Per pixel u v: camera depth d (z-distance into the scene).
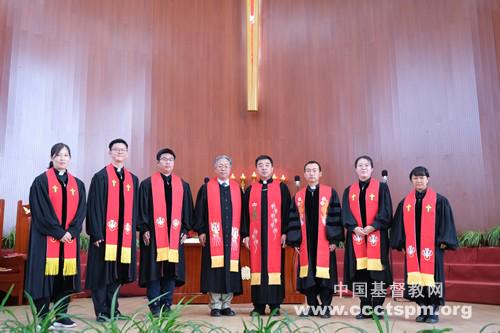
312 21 10.33
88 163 9.15
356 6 9.98
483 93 8.31
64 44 9.24
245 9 10.62
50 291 4.41
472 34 8.56
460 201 8.33
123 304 6.71
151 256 5.07
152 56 10.06
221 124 10.18
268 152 10.08
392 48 9.44
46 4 9.12
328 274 5.14
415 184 5.23
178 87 10.13
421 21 9.17
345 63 9.91
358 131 9.55
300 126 10.03
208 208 5.38
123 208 5.00
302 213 5.39
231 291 5.19
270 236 5.35
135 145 9.60
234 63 10.45
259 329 2.57
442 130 8.66
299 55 10.30
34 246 4.41
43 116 8.82
